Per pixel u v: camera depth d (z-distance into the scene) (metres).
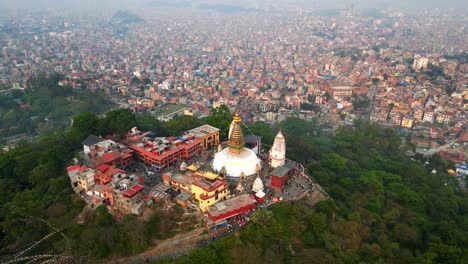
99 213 117.19
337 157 189.00
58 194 129.38
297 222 119.38
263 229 113.12
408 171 199.00
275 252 109.50
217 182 123.56
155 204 119.31
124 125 172.00
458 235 137.88
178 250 110.00
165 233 111.69
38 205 125.88
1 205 132.25
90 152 143.50
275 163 151.62
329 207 129.50
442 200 174.50
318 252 111.25
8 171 152.75
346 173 181.12
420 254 129.00
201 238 111.56
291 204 126.75
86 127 168.75
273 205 124.69
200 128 176.00
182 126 194.38
